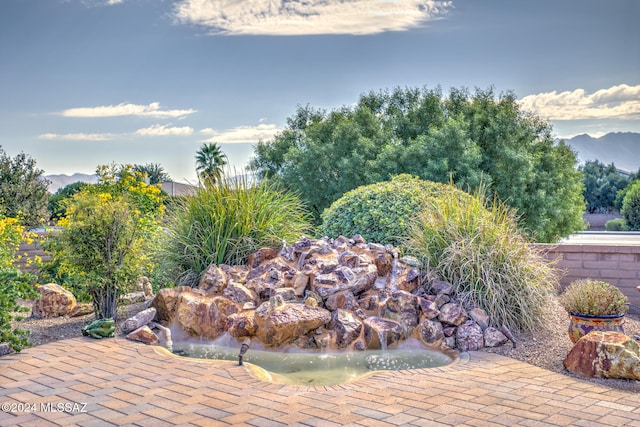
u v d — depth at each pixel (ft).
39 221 69.00
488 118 74.79
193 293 27.48
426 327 24.43
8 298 22.33
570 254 32.83
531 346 23.22
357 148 75.10
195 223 30.86
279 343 24.18
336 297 25.77
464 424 14.66
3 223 33.91
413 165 66.44
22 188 71.36
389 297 25.85
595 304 22.38
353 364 22.02
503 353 22.62
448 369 20.24
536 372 19.77
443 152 65.41
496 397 16.89
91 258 27.35
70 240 27.73
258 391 17.63
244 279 28.22
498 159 71.46
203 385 18.24
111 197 36.91
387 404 16.31
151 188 39.29
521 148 72.13
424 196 32.55
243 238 30.83
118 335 25.52
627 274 31.83
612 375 18.69
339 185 72.59
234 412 15.70
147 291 33.73
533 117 80.48
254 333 24.71
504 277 25.45
